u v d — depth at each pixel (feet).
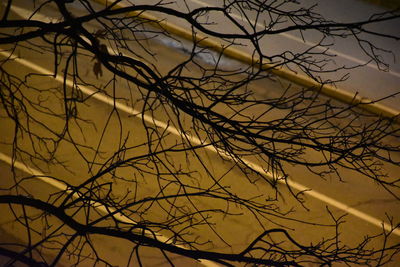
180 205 33.06
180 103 17.69
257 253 31.65
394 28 60.54
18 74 40.68
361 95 48.21
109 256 29.55
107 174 33.86
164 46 47.91
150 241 17.67
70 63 42.34
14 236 29.32
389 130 44.52
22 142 35.01
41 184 32.60
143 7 16.56
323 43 54.65
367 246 34.22
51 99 39.11
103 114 38.81
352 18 60.13
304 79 48.26
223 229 32.58
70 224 17.39
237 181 35.91
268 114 42.39
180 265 30.25
